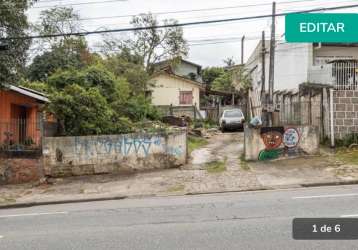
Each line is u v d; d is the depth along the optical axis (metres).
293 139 18.05
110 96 25.88
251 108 39.22
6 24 15.63
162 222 8.70
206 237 7.22
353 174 14.66
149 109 31.14
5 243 7.67
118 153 17.55
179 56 39.22
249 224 8.02
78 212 10.80
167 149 17.61
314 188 13.16
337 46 24.44
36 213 11.25
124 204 11.93
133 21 38.16
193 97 40.88
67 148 17.41
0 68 15.75
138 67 35.50
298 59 25.17
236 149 20.84
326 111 19.34
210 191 13.76
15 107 21.23
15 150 17.14
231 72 52.25
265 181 14.60
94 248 6.93
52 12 35.44
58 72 26.11
